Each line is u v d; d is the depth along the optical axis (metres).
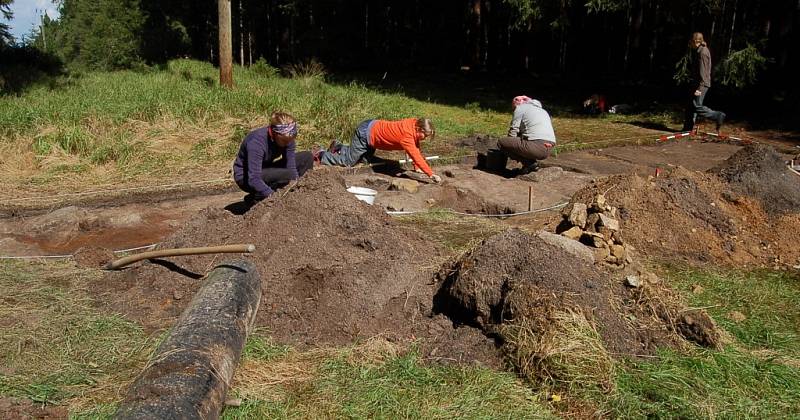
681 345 3.74
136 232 6.21
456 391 3.33
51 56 20.16
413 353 3.69
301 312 4.05
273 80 16.05
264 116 10.55
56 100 11.34
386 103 13.13
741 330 4.10
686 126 12.58
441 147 10.38
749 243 5.86
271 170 5.90
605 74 20.97
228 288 3.78
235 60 26.08
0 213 6.76
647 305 3.94
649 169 9.20
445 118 13.24
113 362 3.62
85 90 13.44
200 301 3.64
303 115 10.80
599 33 20.69
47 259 5.16
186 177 8.21
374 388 3.35
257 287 4.04
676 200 6.10
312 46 23.59
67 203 7.13
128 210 6.93
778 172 6.65
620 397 3.25
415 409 3.19
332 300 4.05
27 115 9.46
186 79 16.47
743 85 13.56
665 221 5.93
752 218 6.20
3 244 5.79
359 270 4.21
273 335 3.91
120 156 8.59
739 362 3.60
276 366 3.56
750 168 6.61
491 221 6.46
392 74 22.20
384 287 4.15
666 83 18.16
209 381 3.00
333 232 4.53
